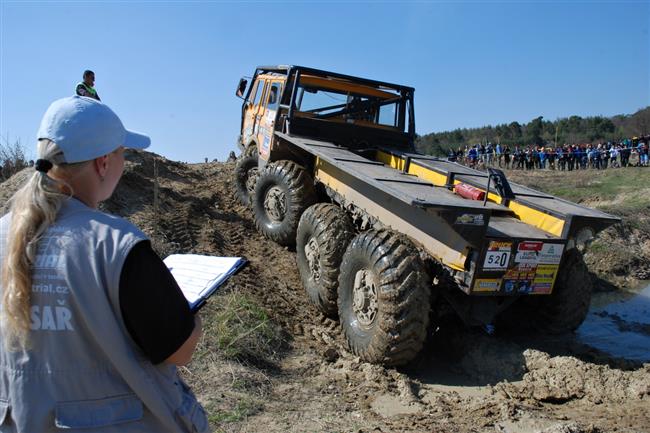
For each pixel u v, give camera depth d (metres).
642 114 53.22
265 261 7.13
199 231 7.62
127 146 1.78
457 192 5.20
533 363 4.67
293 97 7.30
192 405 1.66
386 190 4.61
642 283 8.30
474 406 4.05
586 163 24.42
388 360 4.59
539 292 4.75
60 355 1.42
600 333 6.03
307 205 7.05
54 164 1.49
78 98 1.56
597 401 4.14
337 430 3.59
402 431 3.57
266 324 5.11
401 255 4.57
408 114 8.06
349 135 7.59
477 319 4.96
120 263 1.41
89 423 1.43
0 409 1.46
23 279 1.41
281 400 4.05
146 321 1.43
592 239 4.94
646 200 12.32
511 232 4.67
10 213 1.54
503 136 60.38
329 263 5.61
